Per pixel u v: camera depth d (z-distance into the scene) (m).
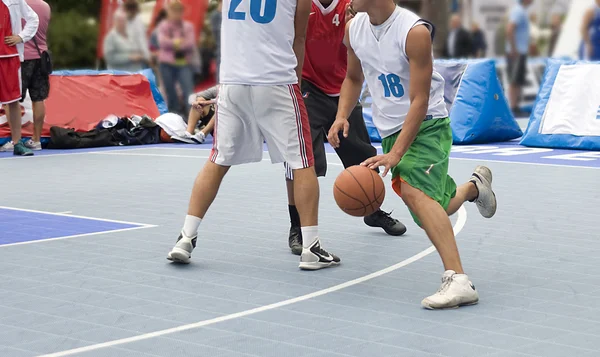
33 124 16.38
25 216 9.13
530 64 24.77
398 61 5.79
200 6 20.53
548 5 24.02
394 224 8.01
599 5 23.11
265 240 7.84
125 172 12.91
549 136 16.09
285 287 6.17
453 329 5.12
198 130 17.89
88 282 6.29
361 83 6.46
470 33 23.17
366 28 5.93
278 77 6.66
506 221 8.63
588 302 5.72
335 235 8.07
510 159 14.23
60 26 28.08
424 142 5.88
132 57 21.02
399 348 4.77
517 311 5.52
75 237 7.96
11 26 14.89
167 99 20.47
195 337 4.98
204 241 7.79
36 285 6.21
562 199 9.98
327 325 5.22
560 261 6.91
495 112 17.02
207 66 20.94
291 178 7.01
